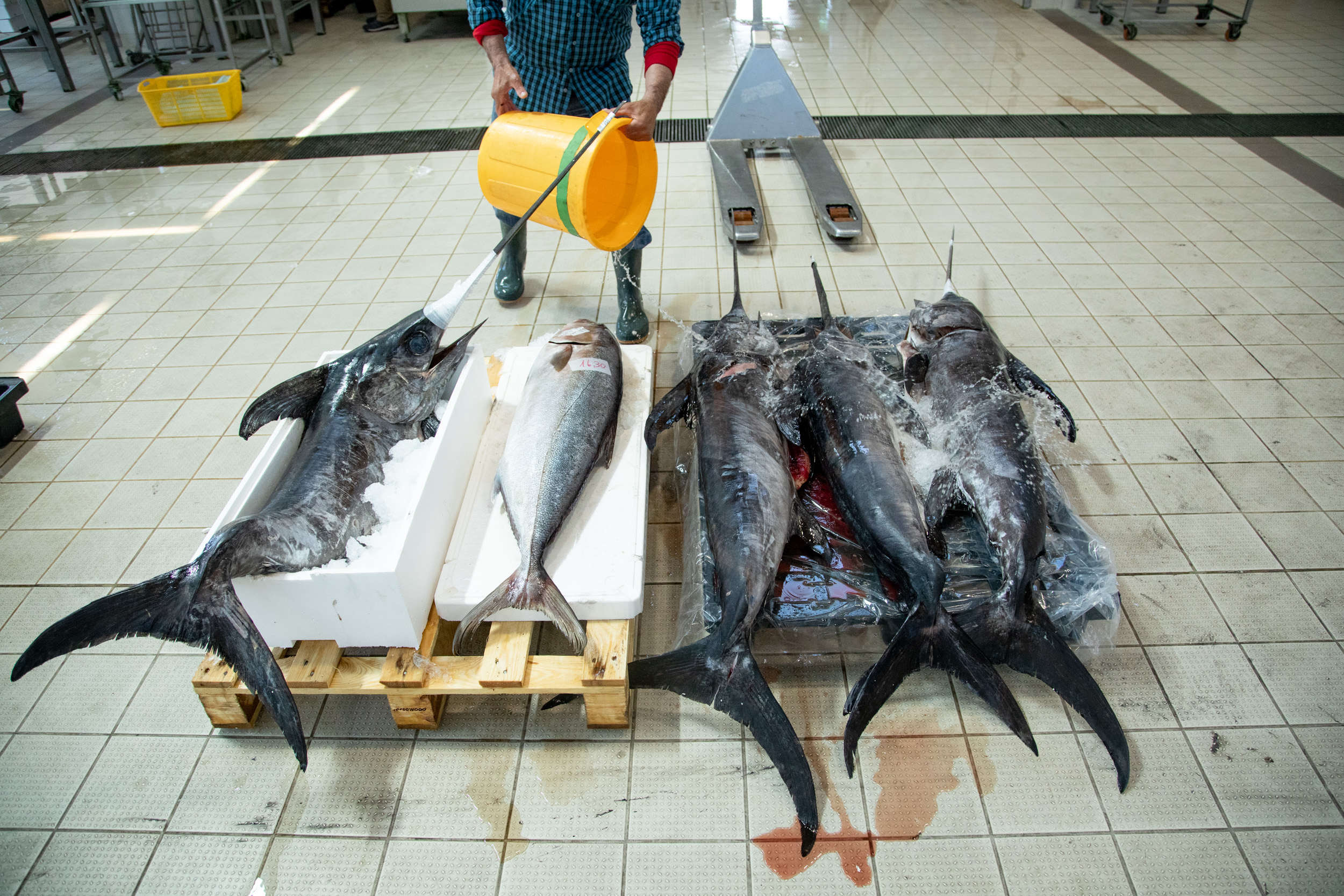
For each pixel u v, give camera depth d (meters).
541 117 2.56
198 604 1.56
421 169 4.76
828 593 1.97
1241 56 6.09
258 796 1.79
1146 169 4.45
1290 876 1.60
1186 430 2.67
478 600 1.90
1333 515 2.36
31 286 3.74
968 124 5.09
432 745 1.88
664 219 4.04
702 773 1.81
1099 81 5.70
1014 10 7.52
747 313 3.28
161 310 3.54
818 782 1.78
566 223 2.51
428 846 1.70
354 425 2.04
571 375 2.24
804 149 4.46
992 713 1.90
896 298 3.37
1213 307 3.28
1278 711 1.88
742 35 6.95
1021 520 1.89
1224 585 2.17
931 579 1.77
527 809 1.75
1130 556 2.25
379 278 3.71
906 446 2.30
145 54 6.64
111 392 3.06
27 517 2.52
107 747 1.90
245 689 1.84
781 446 2.18
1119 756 1.68
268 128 5.41
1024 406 2.67
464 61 6.53
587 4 2.60
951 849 1.66
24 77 6.58
